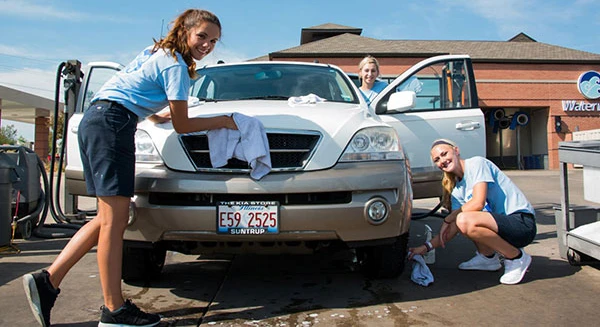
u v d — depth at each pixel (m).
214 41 2.36
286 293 2.81
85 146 2.21
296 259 3.72
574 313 2.43
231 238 2.45
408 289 2.87
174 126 2.39
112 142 2.16
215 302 2.65
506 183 3.14
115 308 2.19
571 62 20.58
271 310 2.50
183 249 2.66
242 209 2.42
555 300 2.65
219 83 3.75
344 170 2.51
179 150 2.54
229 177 2.45
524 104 20.59
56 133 5.50
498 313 2.44
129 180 2.22
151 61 2.29
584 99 20.70
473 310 2.49
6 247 4.11
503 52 21.97
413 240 4.60
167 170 2.51
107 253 2.18
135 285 2.99
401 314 2.43
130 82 2.26
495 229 2.91
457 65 4.34
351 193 2.52
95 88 4.60
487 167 3.09
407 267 3.42
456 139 4.14
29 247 4.29
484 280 3.07
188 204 2.49
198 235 2.46
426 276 2.97
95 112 2.18
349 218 2.47
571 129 20.73
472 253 3.88
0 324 2.30
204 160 2.54
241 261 3.66
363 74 5.00
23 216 4.66
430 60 4.19
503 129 22.77
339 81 3.87
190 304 2.61
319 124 2.61
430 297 2.71
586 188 3.18
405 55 19.86
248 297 2.73
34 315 2.39
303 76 3.85
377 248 2.88
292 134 2.55
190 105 3.20
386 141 2.69
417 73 4.23
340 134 2.59
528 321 2.32
